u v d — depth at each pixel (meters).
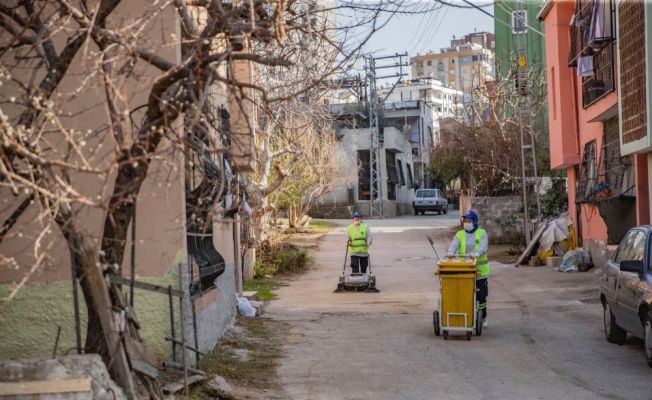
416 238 39.59
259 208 25.89
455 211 78.50
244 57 7.08
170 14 9.86
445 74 130.88
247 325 16.02
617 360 12.22
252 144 7.68
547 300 19.31
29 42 7.11
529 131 35.69
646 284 11.62
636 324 12.00
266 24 7.25
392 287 22.91
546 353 12.91
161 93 6.77
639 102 18.31
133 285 8.48
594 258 25.42
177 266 10.47
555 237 27.34
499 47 52.88
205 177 8.58
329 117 29.14
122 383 7.12
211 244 13.37
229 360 12.12
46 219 9.42
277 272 27.03
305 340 14.43
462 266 14.16
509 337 14.47
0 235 6.77
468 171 43.22
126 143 5.90
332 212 63.94
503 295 20.64
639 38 18.08
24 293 10.27
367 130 61.72
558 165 28.02
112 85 6.03
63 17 7.41
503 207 38.00
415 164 84.06
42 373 6.61
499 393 10.24
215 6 7.11
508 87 46.12
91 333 7.34
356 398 10.10
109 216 6.80
